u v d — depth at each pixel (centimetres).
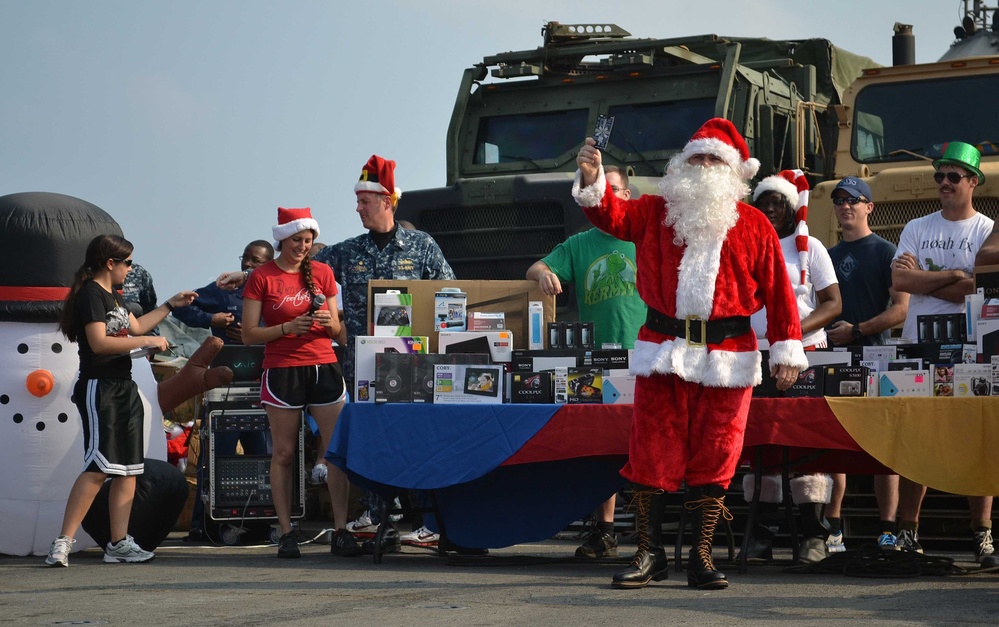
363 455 600
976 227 666
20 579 557
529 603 454
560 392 586
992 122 892
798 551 580
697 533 500
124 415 630
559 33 1061
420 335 643
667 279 493
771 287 496
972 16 1027
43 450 667
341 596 477
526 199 954
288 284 655
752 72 984
